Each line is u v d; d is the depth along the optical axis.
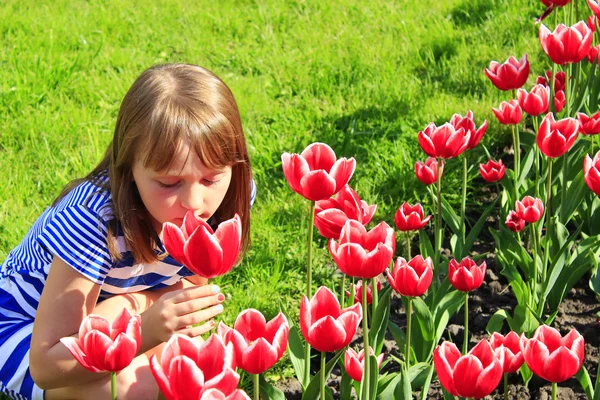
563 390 2.78
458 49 5.79
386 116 4.89
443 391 2.54
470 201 4.07
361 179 4.20
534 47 5.64
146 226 2.35
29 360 2.33
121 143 2.20
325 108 5.07
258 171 4.35
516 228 3.10
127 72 5.57
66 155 4.49
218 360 1.66
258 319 1.85
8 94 5.05
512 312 3.23
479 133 2.99
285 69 5.66
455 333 3.11
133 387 2.38
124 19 6.57
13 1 6.94
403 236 3.84
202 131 2.11
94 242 2.30
